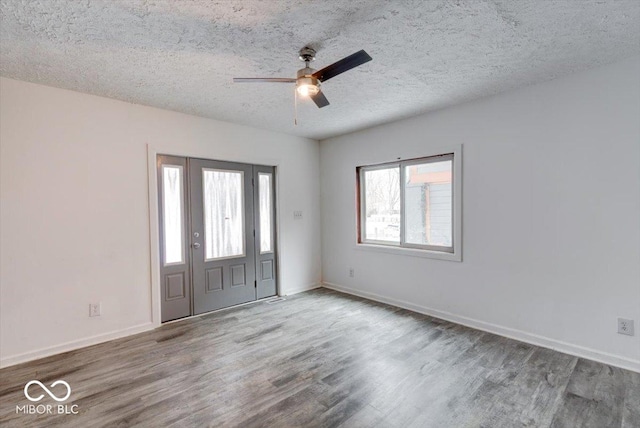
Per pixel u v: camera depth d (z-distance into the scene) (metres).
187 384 2.28
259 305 4.10
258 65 2.43
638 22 1.89
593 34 2.03
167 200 3.53
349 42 2.11
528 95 2.85
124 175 3.17
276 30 1.95
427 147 3.61
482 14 1.81
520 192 2.92
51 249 2.77
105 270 3.06
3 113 2.57
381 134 4.11
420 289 3.76
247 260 4.23
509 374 2.36
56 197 2.80
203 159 3.80
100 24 1.86
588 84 2.53
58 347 2.79
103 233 3.05
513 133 2.95
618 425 1.81
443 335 3.08
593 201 2.52
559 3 1.71
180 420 1.90
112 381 2.33
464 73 2.60
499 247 3.07
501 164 3.03
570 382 2.24
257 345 2.91
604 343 2.49
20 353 2.62
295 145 4.70
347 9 1.74
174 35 1.99
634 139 2.34
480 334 3.10
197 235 3.76
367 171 4.48
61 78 2.61
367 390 2.18
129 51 2.19
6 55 2.22
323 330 3.24
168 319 3.54
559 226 2.70
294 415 1.93
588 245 2.55
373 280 4.31
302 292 4.70
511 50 2.23
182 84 2.77
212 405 2.04
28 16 1.76
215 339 3.06
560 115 2.68
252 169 4.29
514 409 1.96
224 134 3.92
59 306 2.81
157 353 2.77
